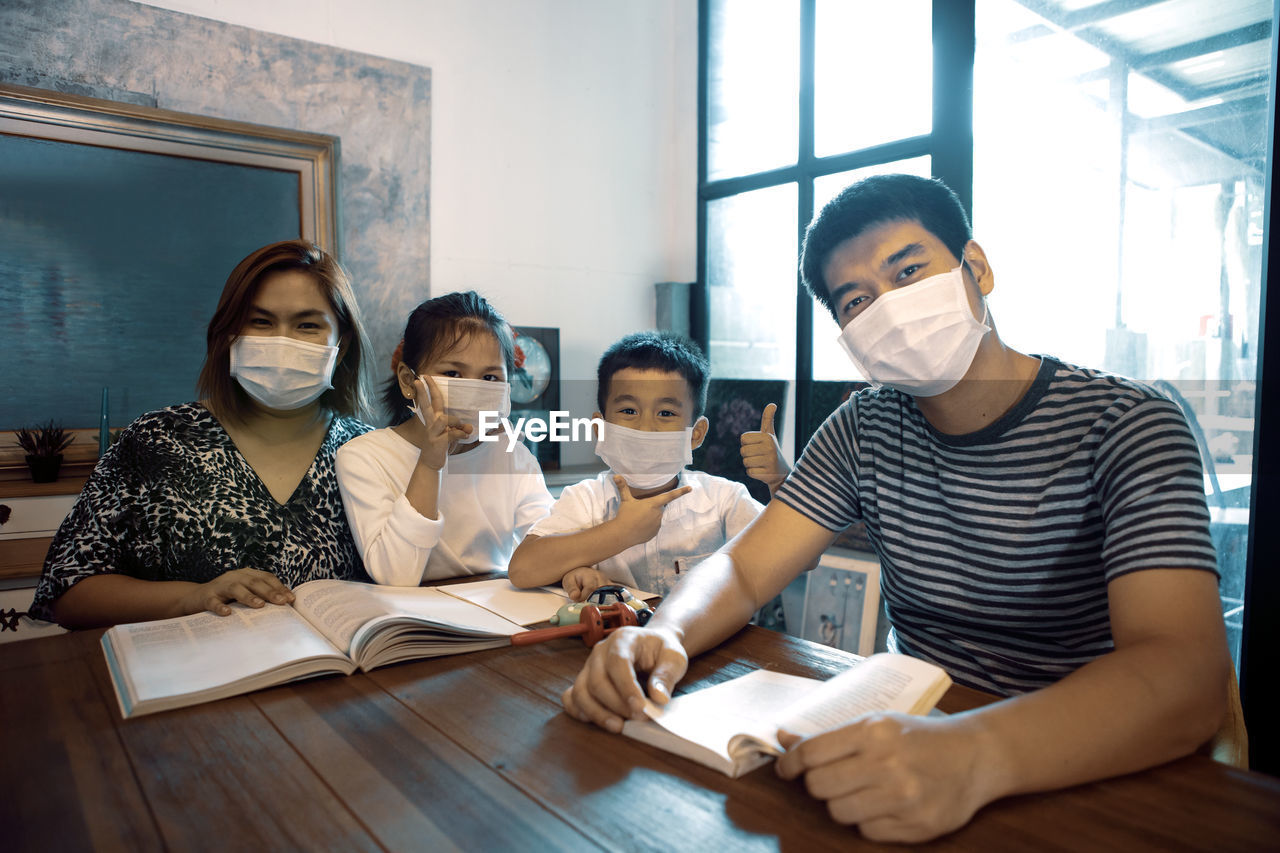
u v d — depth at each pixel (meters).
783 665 0.82
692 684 0.77
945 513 0.95
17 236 2.04
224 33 2.31
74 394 2.14
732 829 0.52
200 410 1.29
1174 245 1.87
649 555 1.46
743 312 3.14
